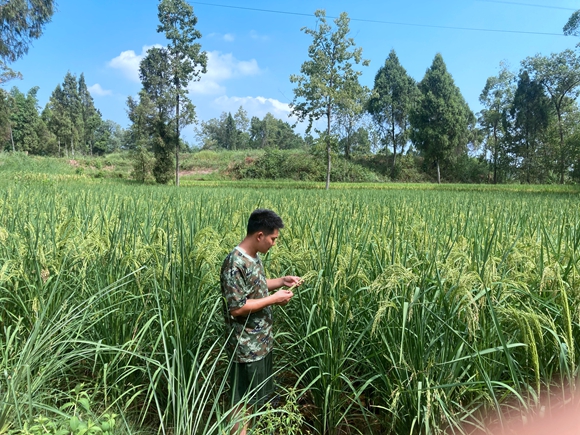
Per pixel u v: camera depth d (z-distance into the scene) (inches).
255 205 472.4
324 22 1412.4
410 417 130.2
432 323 138.4
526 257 156.9
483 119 2581.2
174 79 1678.2
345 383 156.6
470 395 135.0
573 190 1408.7
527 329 108.4
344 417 151.5
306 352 156.7
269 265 177.6
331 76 1443.2
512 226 251.4
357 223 245.1
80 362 167.9
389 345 140.9
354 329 158.4
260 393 138.8
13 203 394.0
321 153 1533.0
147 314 158.2
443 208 453.1
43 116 4020.7
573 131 1891.0
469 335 127.3
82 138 3900.1
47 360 138.8
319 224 243.3
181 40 1621.6
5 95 1638.8
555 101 2049.7
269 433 119.1
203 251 146.9
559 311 132.2
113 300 159.5
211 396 153.5
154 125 1759.4
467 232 236.1
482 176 2522.1
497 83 2482.8
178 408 110.4
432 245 181.2
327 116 1477.6
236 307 130.5
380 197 781.3
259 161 2412.6
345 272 147.6
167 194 700.7
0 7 1155.3
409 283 136.6
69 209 303.3
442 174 2568.9
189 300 148.9
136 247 174.4
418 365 128.4
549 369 137.6
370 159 2783.0
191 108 1716.3
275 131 4690.0
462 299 118.1
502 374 141.6
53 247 186.1
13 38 1244.5
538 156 2084.2
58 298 161.9
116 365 150.3
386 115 2674.7
